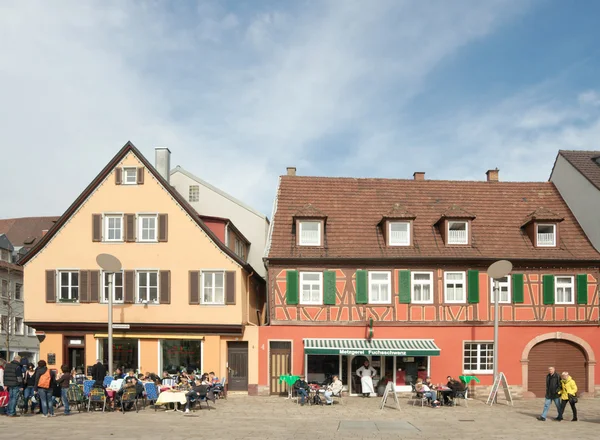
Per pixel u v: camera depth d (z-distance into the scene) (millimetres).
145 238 27594
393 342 26875
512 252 28453
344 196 31047
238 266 27141
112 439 14117
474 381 27281
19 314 49906
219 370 26891
